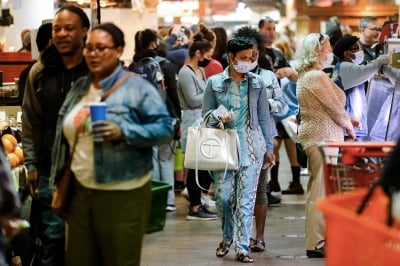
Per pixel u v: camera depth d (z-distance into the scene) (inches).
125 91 250.1
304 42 372.5
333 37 495.5
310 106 366.6
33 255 302.7
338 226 191.0
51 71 281.9
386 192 192.2
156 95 253.9
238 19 1210.0
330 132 365.1
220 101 370.0
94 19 430.6
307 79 368.2
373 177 238.4
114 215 249.1
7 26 581.9
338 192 238.2
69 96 258.8
